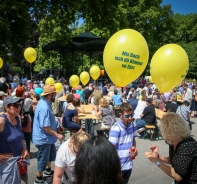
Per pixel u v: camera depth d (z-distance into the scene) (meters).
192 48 53.94
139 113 8.73
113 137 3.23
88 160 1.26
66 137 7.88
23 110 5.34
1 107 5.70
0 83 10.30
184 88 14.57
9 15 17.28
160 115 8.62
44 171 4.62
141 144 7.52
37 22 20.75
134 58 4.11
